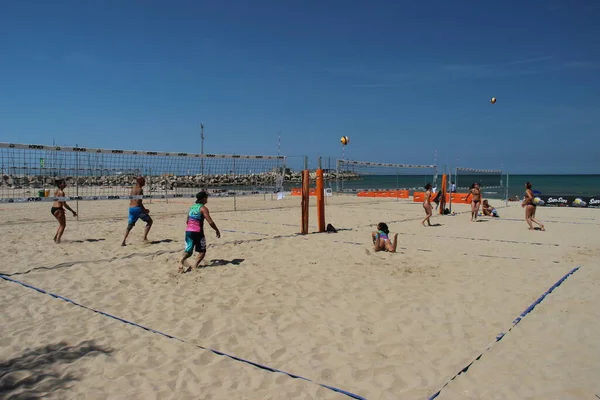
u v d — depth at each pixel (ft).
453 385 9.13
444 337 11.68
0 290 16.10
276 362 10.25
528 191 34.60
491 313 13.52
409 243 27.14
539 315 13.34
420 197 70.44
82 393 8.82
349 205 62.13
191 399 8.61
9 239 27.58
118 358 10.43
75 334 11.87
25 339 11.52
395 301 14.73
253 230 32.76
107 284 16.89
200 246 18.78
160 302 14.66
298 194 85.35
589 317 13.12
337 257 22.03
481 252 23.97
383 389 8.98
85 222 37.63
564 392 8.86
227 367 9.98
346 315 13.41
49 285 16.75
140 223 36.83
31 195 62.44
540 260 21.66
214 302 14.62
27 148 27.94
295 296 15.29
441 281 17.38
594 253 23.73
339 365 10.07
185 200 69.56
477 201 41.63
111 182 67.82
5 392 8.77
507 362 10.19
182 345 11.18
